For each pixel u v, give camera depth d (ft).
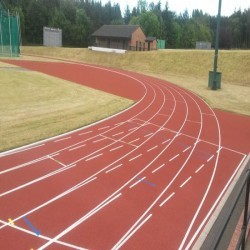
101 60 174.29
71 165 37.76
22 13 245.24
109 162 39.55
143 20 279.69
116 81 108.58
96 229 26.17
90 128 52.49
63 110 62.23
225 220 12.08
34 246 23.44
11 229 25.18
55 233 25.20
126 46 208.64
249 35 347.36
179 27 311.06
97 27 299.58
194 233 26.76
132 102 75.82
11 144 42.27
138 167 38.88
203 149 47.91
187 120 63.98
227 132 58.13
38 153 40.37
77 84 94.43
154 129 55.47
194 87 111.04
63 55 190.90
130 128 54.54
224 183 36.68
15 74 95.30
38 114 57.67
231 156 46.09
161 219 28.43
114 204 30.14
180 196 32.76
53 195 30.76
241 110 77.41
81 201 30.12
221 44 351.87
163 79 129.08
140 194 32.45
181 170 39.27
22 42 246.68
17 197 29.86
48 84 87.86
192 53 151.84
